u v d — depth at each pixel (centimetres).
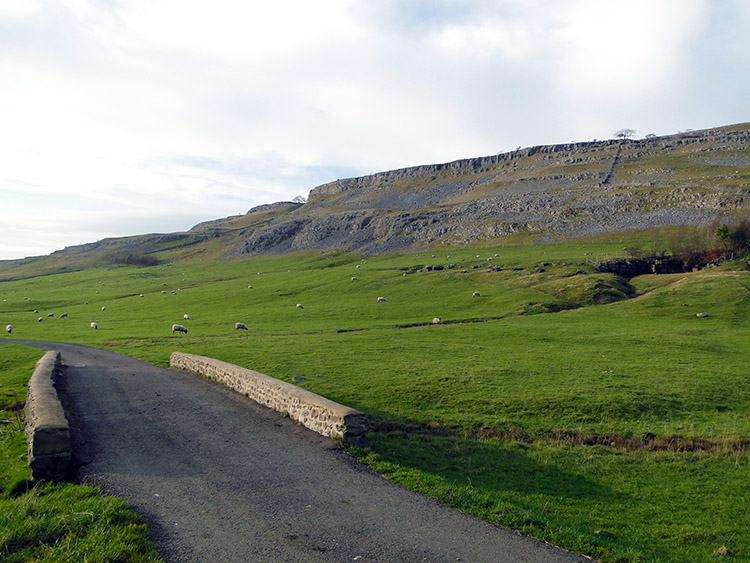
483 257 11575
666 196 14712
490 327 5322
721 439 2156
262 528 1148
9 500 1280
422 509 1282
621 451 1997
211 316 7512
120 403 2292
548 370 3234
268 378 2348
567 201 16488
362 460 1620
